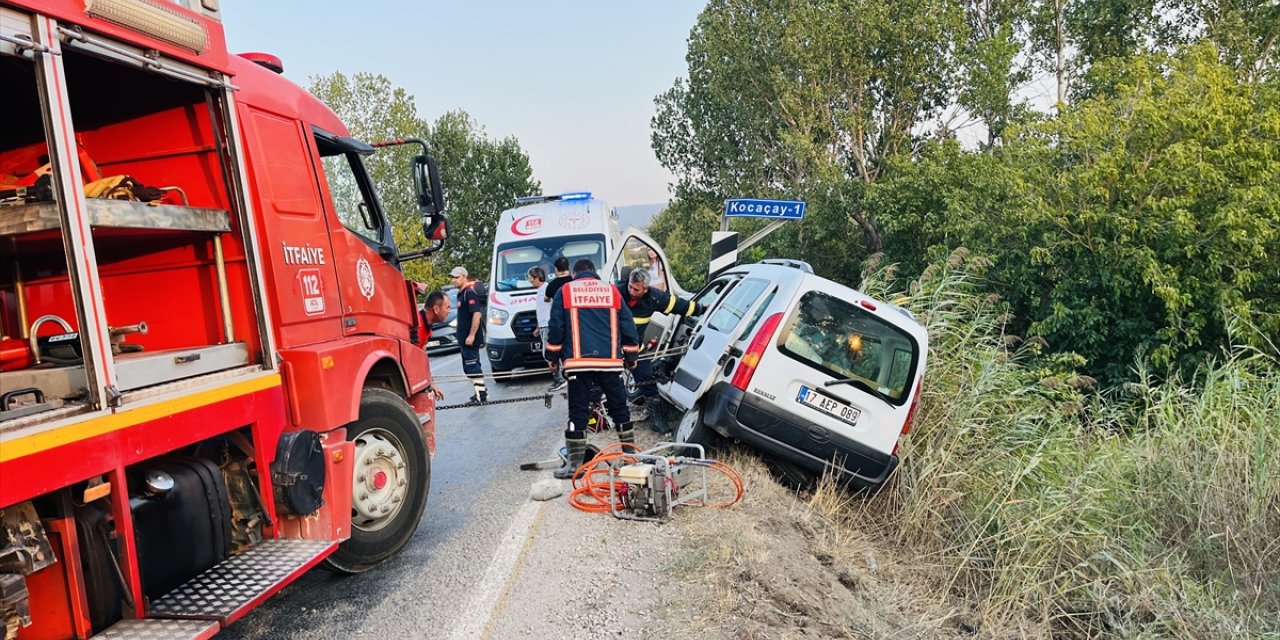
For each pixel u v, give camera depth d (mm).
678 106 36781
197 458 3586
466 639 3961
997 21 28672
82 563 2871
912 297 9555
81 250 2818
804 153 24438
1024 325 15188
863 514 6754
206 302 4027
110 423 2896
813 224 23781
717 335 7191
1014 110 24391
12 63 3057
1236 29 24109
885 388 6645
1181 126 13766
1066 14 28266
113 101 3932
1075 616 5895
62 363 3242
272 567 3672
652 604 4234
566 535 5266
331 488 4141
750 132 31656
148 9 3227
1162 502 7148
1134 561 6199
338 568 4438
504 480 6809
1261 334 12305
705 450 6906
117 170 4066
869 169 27219
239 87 4184
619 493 5734
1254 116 13961
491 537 5414
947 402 7949
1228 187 13008
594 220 13680
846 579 5211
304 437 3971
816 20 25562
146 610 3152
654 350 8219
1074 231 14109
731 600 4215
